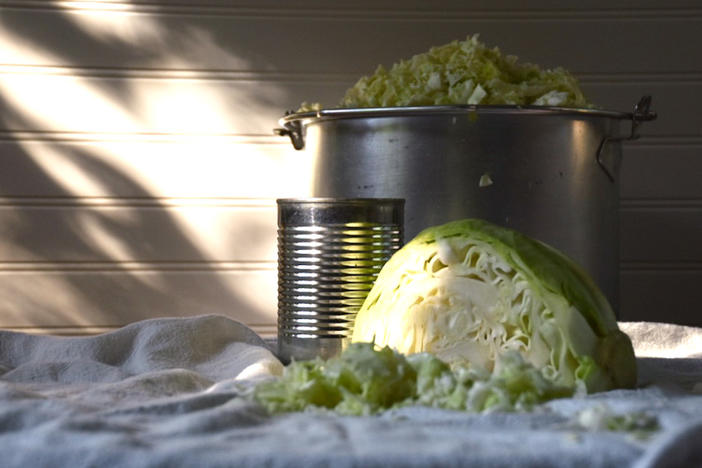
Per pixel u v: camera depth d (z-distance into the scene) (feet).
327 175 8.24
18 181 11.64
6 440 3.55
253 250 11.81
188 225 11.76
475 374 4.47
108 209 11.71
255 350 6.24
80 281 11.71
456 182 7.75
